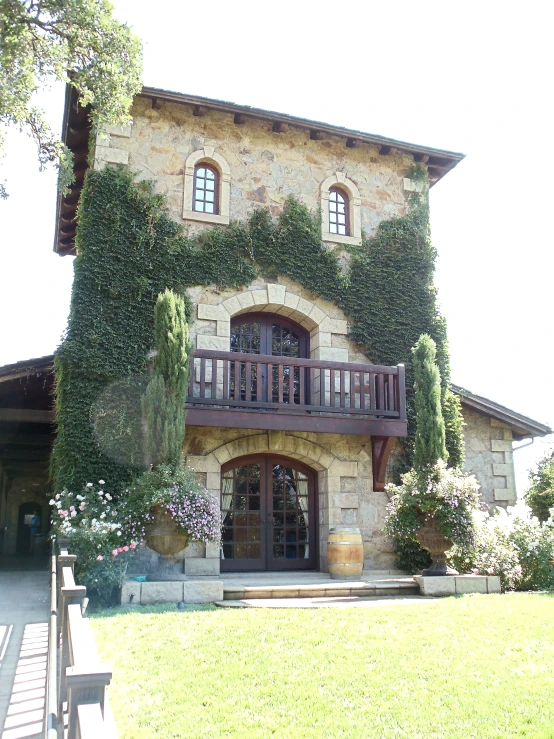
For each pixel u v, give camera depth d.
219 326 11.73
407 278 13.18
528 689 5.19
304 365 11.00
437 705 4.87
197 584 8.44
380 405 11.40
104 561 8.43
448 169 14.27
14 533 22.78
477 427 13.35
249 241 12.18
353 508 11.78
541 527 11.16
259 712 4.67
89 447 10.42
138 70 10.83
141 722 4.43
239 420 10.46
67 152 11.16
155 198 11.74
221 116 12.66
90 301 10.98
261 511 11.77
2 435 15.87
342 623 6.96
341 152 13.41
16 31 9.90
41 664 6.01
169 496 8.95
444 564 10.04
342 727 4.46
